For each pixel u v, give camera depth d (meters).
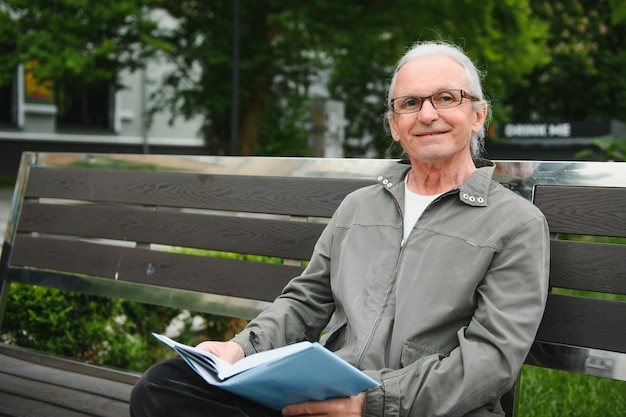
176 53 15.82
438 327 1.93
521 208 1.96
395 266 2.05
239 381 1.70
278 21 14.48
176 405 1.82
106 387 2.54
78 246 3.01
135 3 13.04
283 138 16.45
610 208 2.05
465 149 2.15
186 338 4.05
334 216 2.28
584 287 2.06
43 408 2.34
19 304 3.65
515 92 21.53
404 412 1.81
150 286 2.83
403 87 2.13
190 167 2.82
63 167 3.11
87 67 13.27
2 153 18.97
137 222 2.89
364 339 1.99
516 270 1.88
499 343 1.81
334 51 15.60
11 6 12.52
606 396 3.40
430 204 2.04
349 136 18.11
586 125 13.84
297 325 2.20
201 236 2.75
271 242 2.61
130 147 21.77
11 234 3.17
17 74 18.94
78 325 3.78
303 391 1.74
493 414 1.89
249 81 15.98
